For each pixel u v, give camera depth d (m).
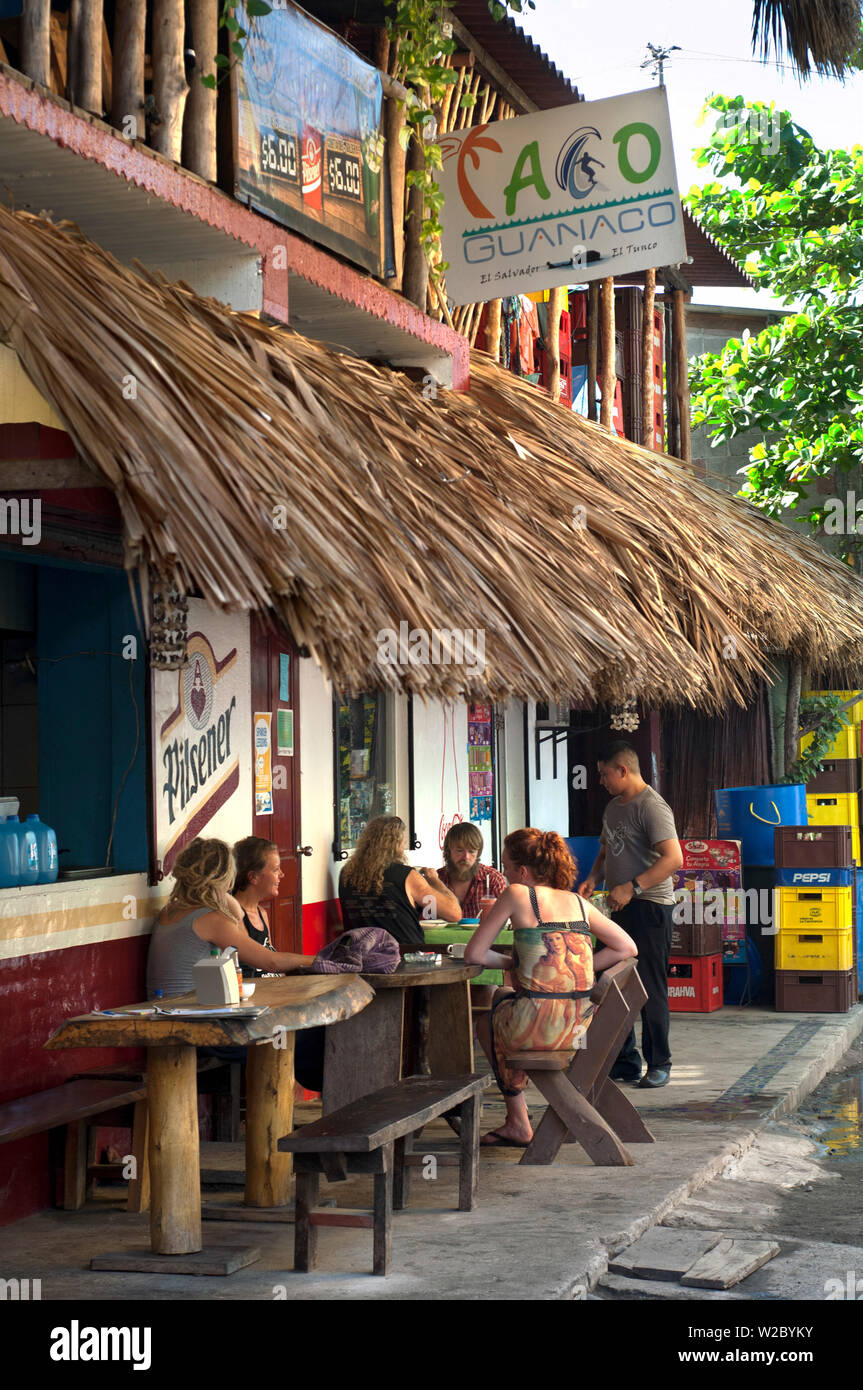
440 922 8.40
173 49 5.81
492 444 7.81
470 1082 5.81
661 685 7.42
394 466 6.12
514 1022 6.75
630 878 8.59
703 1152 6.87
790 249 15.98
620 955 6.92
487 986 7.62
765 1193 6.58
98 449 4.38
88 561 6.35
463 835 9.14
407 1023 7.56
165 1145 5.21
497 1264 5.14
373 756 9.73
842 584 12.30
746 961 11.81
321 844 8.79
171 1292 4.88
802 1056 9.50
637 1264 5.28
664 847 8.48
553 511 7.68
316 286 6.86
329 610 4.47
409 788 9.98
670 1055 9.20
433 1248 5.34
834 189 15.87
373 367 7.36
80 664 6.83
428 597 5.19
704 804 12.92
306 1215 5.10
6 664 6.94
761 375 16.05
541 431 9.12
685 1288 5.14
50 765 6.86
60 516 5.62
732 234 16.00
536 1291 4.86
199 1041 4.87
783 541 12.09
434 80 7.60
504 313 10.99
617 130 8.24
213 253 6.36
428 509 6.03
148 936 6.70
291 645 4.82
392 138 7.77
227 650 7.52
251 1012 5.02
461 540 6.02
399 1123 5.07
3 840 5.85
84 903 6.24
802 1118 8.27
